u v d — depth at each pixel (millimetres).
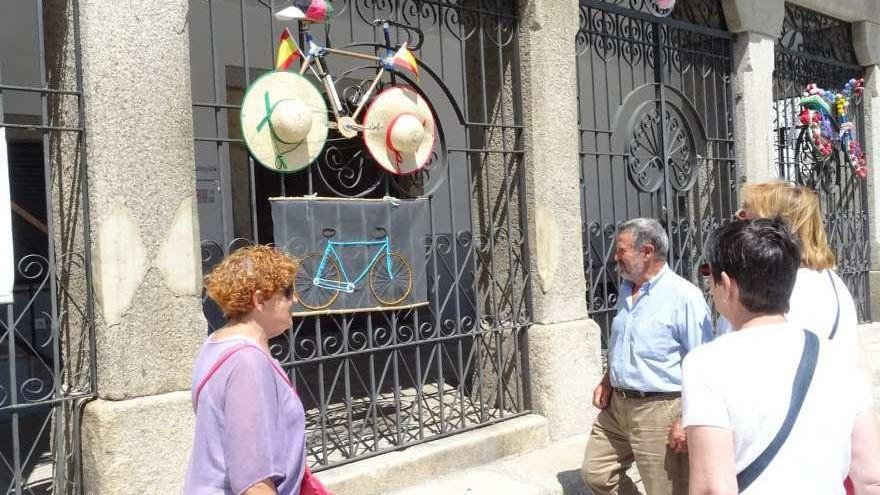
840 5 7379
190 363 3396
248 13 7094
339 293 4008
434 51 7898
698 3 6398
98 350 3242
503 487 4125
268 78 3672
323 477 3834
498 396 4852
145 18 3295
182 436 3326
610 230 5410
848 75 7977
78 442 3283
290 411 1976
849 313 2400
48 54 3498
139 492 3211
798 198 2596
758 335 1769
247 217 7258
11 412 3117
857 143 7695
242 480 1830
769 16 6613
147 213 3291
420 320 7488
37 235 6660
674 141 5965
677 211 5988
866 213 7918
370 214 4156
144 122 3289
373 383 4180
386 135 4145
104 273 3182
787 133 7105
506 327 4781
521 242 4883
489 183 5027
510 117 4898
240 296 1998
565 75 4930
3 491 3824
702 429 1698
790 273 1796
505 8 4836
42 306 6285
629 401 3342
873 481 1735
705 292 6301
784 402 1682
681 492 3244
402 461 4078
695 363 1775
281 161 3734
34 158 6676
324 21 3934
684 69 6203
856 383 1794
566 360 4848
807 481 1659
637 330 3289
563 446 4758
